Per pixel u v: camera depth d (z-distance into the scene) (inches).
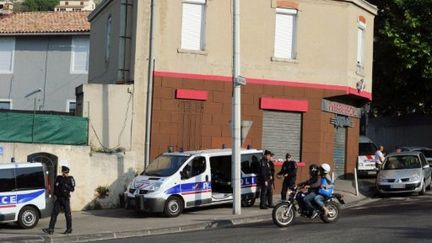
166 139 900.6
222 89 930.1
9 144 808.9
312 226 605.0
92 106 880.9
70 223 621.6
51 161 820.0
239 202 725.9
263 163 776.3
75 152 828.6
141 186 729.6
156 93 901.8
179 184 730.2
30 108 1432.1
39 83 1434.5
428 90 1293.1
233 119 725.3
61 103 1422.2
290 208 619.8
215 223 666.8
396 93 1366.9
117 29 987.3
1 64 1450.5
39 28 1429.6
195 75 919.0
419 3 1195.3
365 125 1633.9
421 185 937.5
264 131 956.6
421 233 527.8
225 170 780.0
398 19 1229.1
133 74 908.6
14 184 668.1
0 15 1628.9
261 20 960.3
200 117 919.0
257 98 951.0
